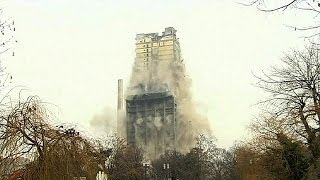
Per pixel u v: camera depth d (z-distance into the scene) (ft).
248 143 143.33
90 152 57.72
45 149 53.06
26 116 54.34
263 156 123.44
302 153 110.83
